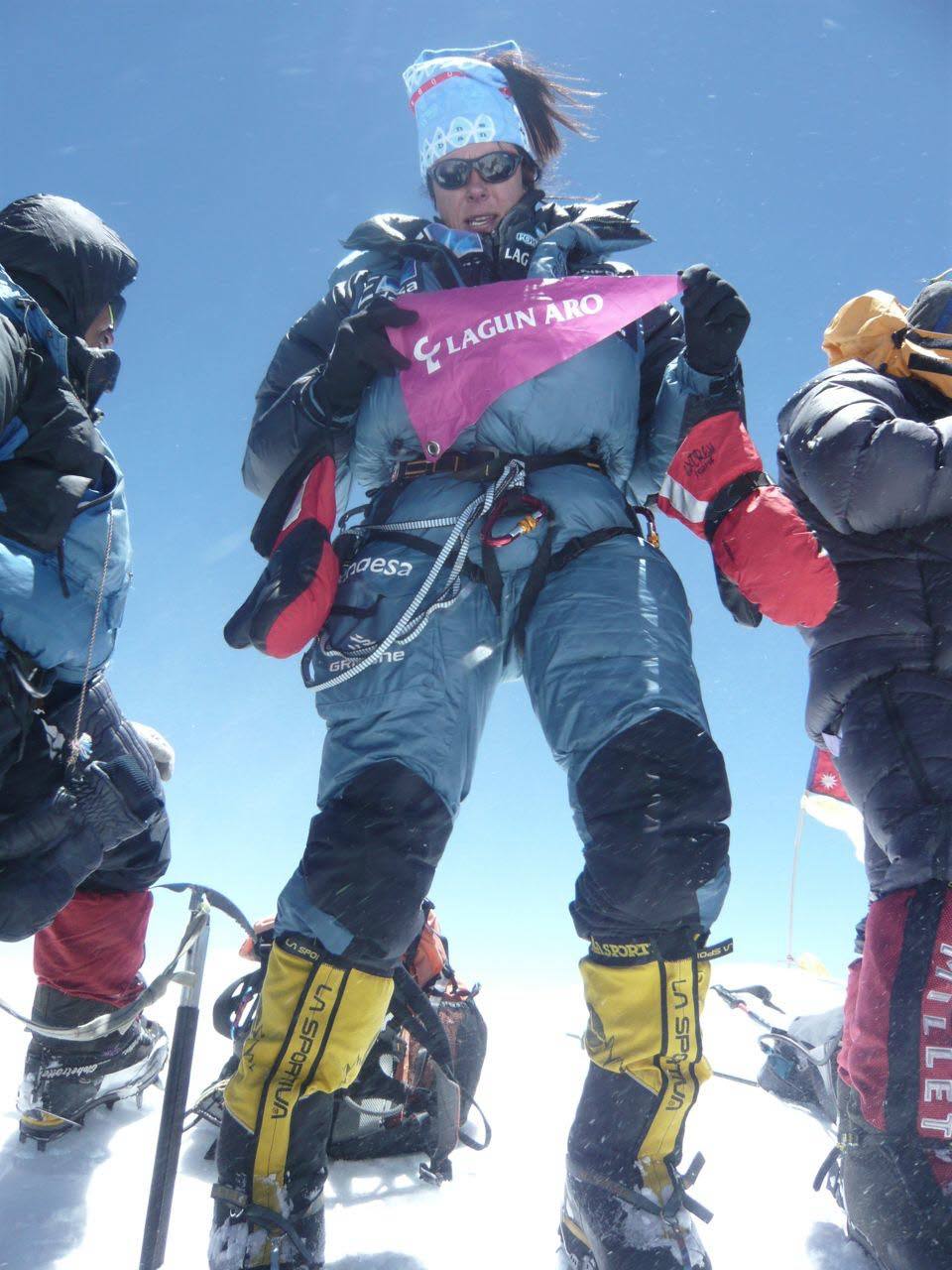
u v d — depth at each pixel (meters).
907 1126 2.02
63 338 1.94
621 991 1.93
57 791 2.00
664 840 1.88
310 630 2.11
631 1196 1.87
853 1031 2.13
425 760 1.99
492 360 2.18
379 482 2.39
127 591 2.15
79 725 2.03
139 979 2.70
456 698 2.04
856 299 2.67
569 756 2.04
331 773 2.05
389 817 1.93
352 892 1.90
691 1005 1.92
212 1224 1.89
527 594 2.13
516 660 2.25
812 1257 2.11
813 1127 2.78
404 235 2.49
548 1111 3.00
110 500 2.03
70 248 2.11
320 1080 1.90
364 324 2.20
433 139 2.59
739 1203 2.35
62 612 1.94
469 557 2.13
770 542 2.11
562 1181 2.50
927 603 2.34
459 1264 2.08
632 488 2.47
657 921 1.90
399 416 2.26
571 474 2.19
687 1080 1.93
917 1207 1.98
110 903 2.57
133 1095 2.73
